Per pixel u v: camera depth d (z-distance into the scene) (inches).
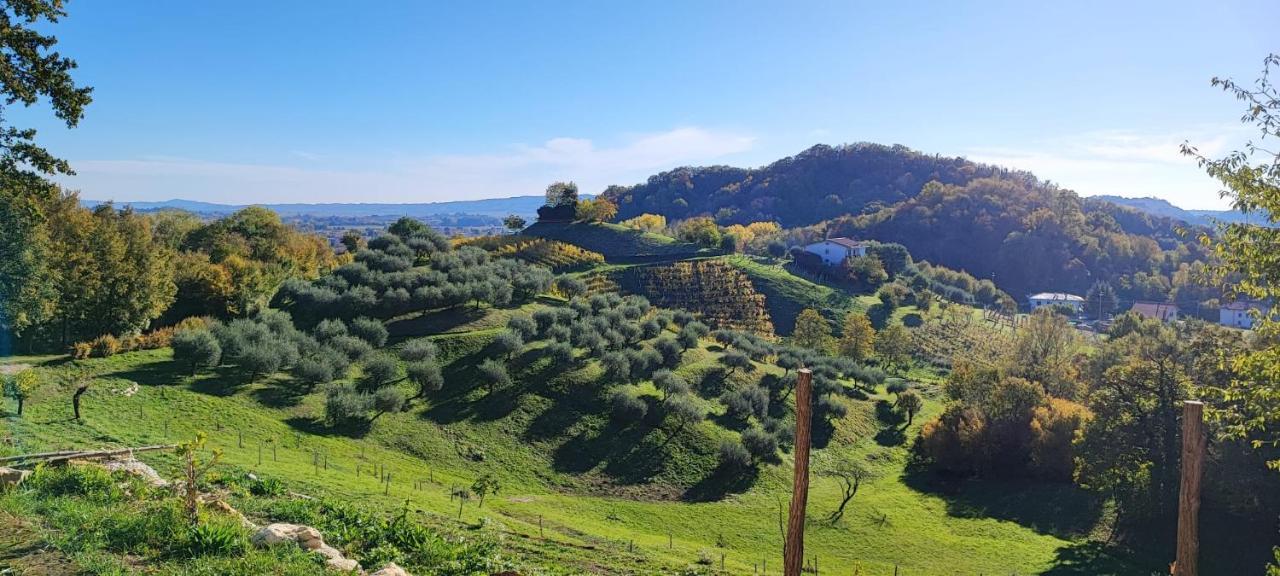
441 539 802.2
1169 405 1891.0
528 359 2679.6
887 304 4958.2
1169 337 2753.4
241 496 836.0
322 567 586.6
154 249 2923.2
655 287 4872.0
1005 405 2529.5
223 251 3865.7
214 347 2118.6
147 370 2026.3
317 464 1557.6
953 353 4347.9
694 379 2876.5
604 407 2472.9
